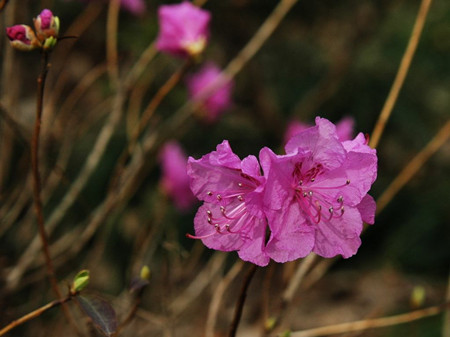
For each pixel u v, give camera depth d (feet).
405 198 4.53
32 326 2.52
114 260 3.67
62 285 2.42
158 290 2.83
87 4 3.31
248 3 3.58
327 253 1.45
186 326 2.69
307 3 3.68
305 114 3.43
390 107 1.89
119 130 3.62
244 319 3.08
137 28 3.36
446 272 4.38
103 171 3.59
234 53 3.75
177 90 3.57
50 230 2.22
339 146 1.43
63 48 2.90
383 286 4.22
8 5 2.20
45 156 2.27
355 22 3.67
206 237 1.47
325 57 3.96
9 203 2.23
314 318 3.86
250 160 1.44
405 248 4.42
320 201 1.45
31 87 3.29
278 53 3.95
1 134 2.35
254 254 1.45
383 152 4.46
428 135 4.31
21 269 2.22
